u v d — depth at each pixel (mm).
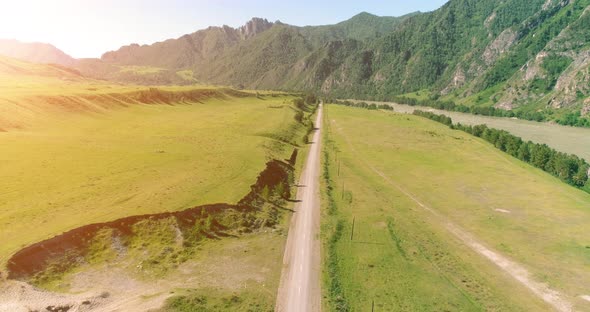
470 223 81000
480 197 97312
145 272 52188
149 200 67688
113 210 62594
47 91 161375
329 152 139500
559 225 80062
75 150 94500
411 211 86250
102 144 104125
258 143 123625
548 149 136125
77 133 116875
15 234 52688
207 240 61938
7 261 46844
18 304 41781
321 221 75312
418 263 61562
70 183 72375
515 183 109000
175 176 82125
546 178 116625
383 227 74750
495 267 62812
